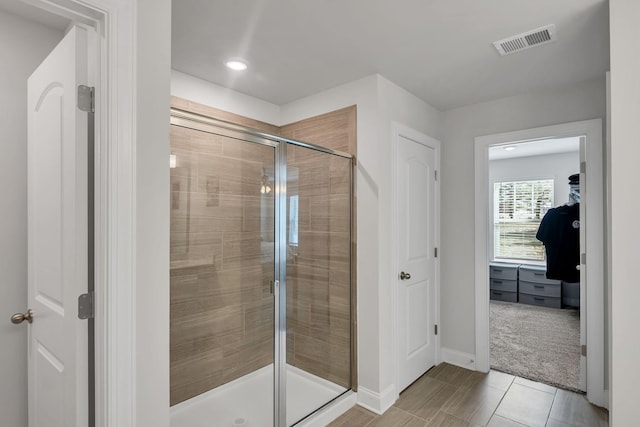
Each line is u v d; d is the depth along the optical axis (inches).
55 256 50.8
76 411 43.9
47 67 53.4
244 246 83.7
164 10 47.0
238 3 64.6
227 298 82.4
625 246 56.4
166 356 46.9
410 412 94.1
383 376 96.0
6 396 65.1
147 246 45.1
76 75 43.9
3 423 64.7
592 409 94.7
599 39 77.4
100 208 42.6
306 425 85.6
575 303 199.3
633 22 56.1
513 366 123.3
